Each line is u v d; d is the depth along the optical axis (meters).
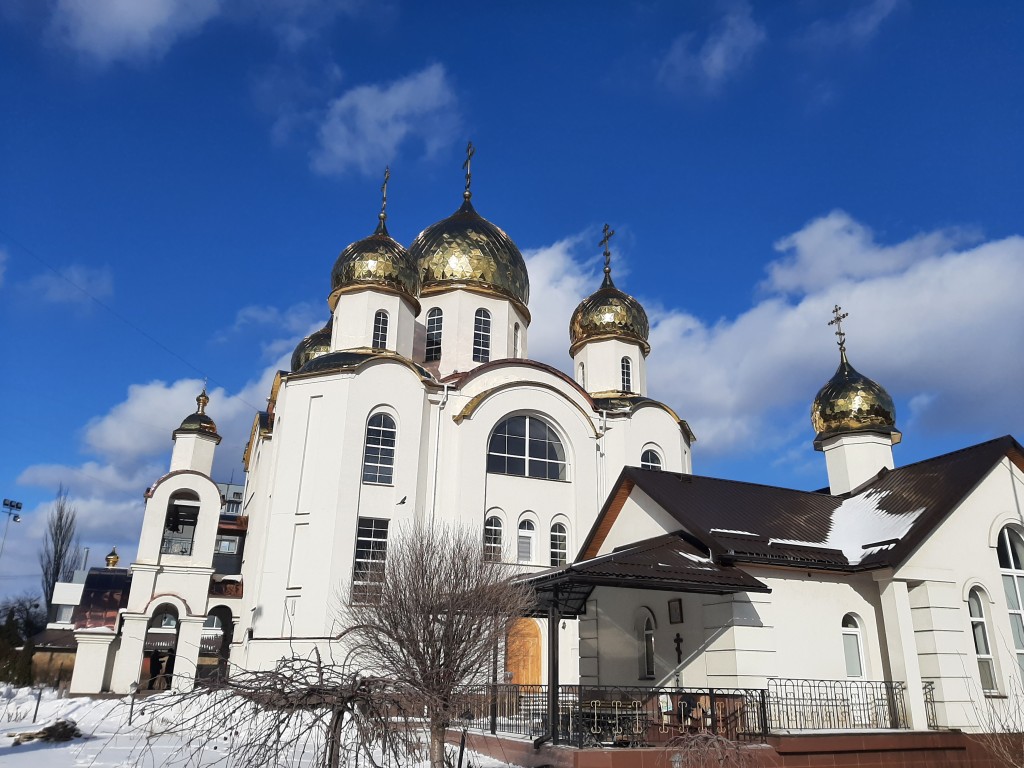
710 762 11.50
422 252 38.81
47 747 17.36
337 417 29.81
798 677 17.20
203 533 32.94
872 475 28.00
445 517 30.28
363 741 7.39
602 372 39.75
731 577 16.64
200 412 44.94
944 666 17.59
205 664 34.75
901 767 15.75
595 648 21.17
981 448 20.59
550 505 32.19
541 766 14.95
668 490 20.55
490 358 37.50
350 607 23.41
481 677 20.02
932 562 18.67
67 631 41.47
